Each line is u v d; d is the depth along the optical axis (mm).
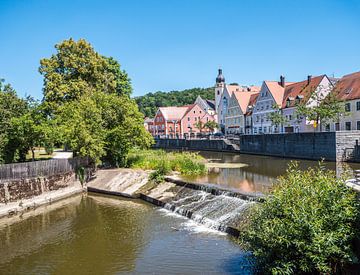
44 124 32969
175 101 177875
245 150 61500
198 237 17516
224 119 98188
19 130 31922
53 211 24953
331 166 35688
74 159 32125
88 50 44719
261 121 76125
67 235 19125
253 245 11414
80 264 15102
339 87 53625
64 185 30328
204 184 24891
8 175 25188
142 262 14844
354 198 11391
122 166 37406
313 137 44031
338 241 10305
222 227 18281
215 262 14297
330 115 46125
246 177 29594
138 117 37938
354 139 40344
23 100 36500
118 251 16328
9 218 23469
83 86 41594
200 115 112250
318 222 10109
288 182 11898
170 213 22656
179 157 37375
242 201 19984
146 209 24000
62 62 43656
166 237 17781
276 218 10789
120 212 23469
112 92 47781
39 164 27812
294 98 64688
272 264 10719
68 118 35219
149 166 35031
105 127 37281
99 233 19141
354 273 10570
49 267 14953
